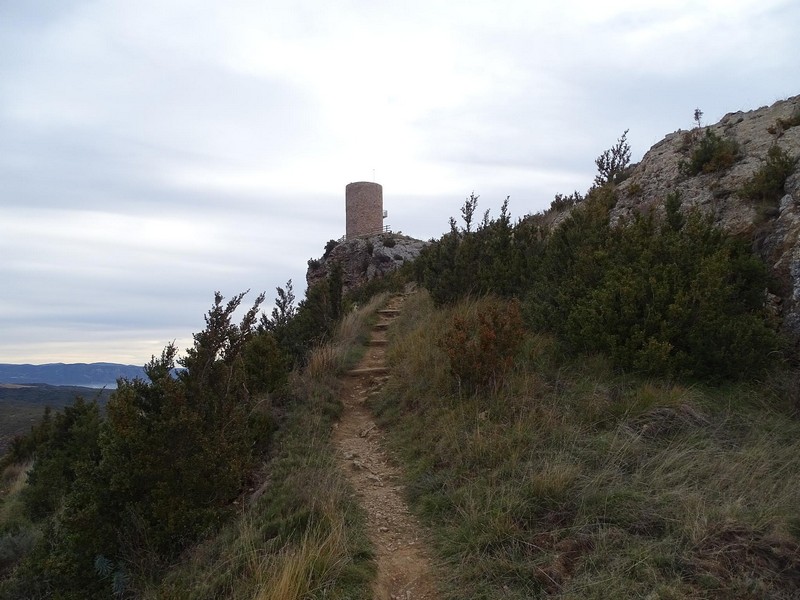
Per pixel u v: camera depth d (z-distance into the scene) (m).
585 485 4.18
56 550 4.95
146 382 5.34
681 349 5.92
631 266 6.88
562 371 6.39
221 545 4.34
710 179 9.50
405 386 7.83
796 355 5.84
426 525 4.46
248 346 7.95
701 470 4.23
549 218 16.88
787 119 9.82
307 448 6.21
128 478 4.60
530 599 3.25
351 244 38.84
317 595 3.43
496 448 5.04
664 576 3.19
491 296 10.02
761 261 6.52
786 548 3.27
